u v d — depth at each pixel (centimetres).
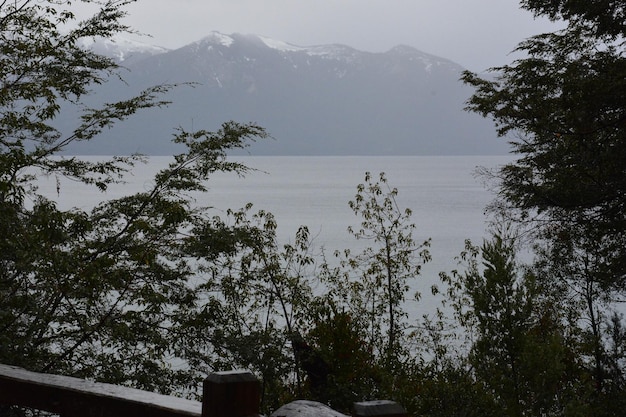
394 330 1850
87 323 884
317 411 172
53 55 1004
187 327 980
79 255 903
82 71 1038
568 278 1983
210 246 1023
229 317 1071
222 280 1110
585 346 1733
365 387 1400
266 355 1038
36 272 850
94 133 1011
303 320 1398
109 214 1013
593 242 1964
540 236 2019
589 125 1892
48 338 888
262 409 1252
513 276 1402
